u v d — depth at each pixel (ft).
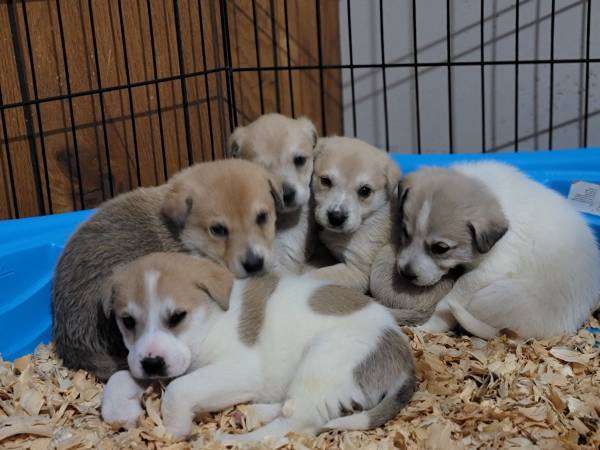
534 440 2.15
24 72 3.11
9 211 3.16
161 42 3.50
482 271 2.62
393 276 2.74
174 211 2.46
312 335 2.19
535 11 3.94
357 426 2.10
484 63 3.59
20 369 2.45
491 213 2.52
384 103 4.12
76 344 2.39
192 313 2.13
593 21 3.87
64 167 3.30
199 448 2.08
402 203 2.63
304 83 4.19
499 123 4.17
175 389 2.10
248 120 3.94
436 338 2.60
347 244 2.83
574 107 4.01
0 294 2.67
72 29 3.22
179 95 3.61
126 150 3.47
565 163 3.47
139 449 2.07
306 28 4.15
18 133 3.14
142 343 2.09
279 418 2.13
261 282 2.31
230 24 3.76
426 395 2.30
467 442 2.14
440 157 3.54
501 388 2.35
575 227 2.69
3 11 3.02
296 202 2.72
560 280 2.62
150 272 2.15
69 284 2.44
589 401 2.28
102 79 3.34
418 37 4.18
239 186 2.46
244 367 2.17
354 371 2.12
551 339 2.60
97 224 2.52
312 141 2.90
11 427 2.15
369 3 4.24
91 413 2.25
